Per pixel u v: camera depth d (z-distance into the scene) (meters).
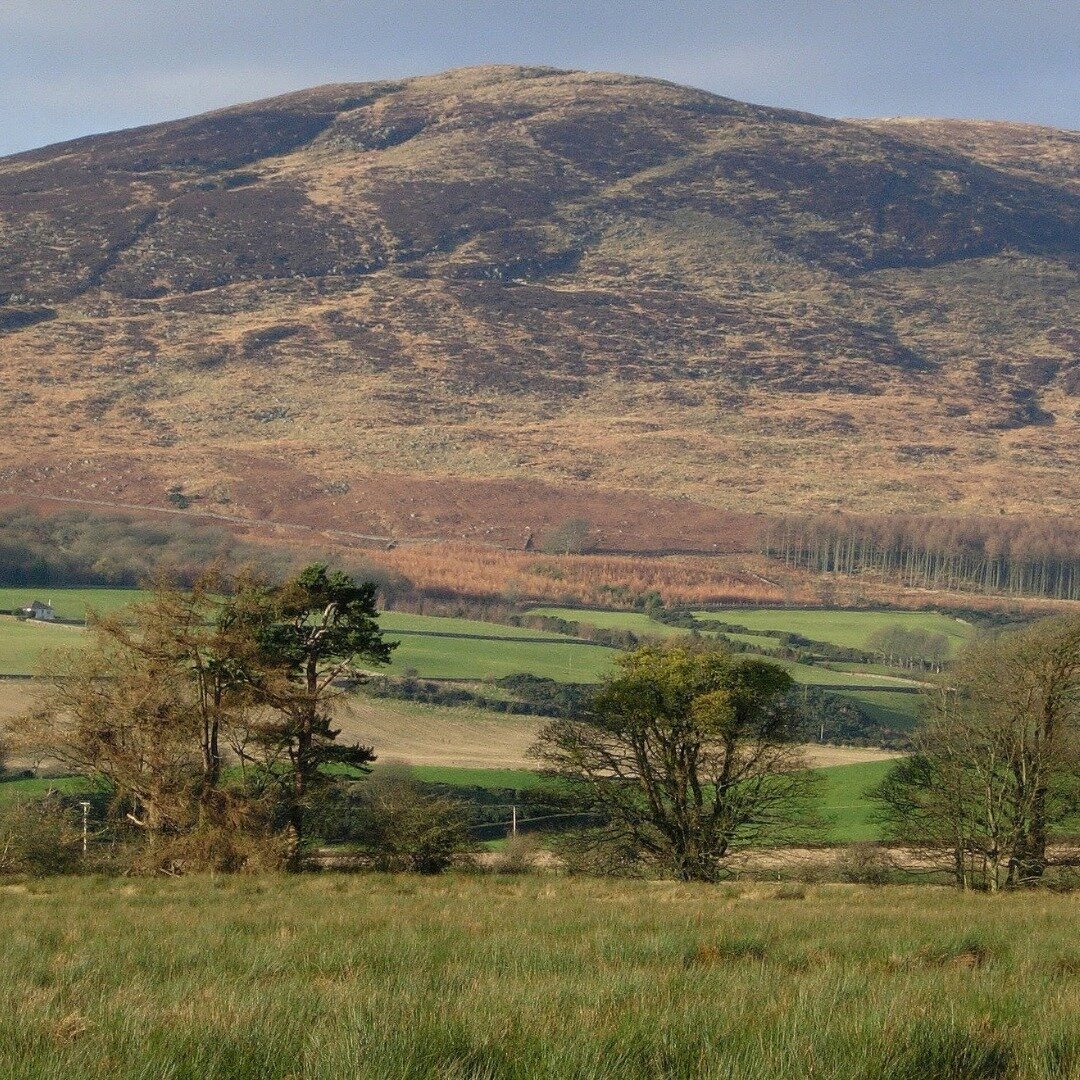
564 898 60.34
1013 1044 19.50
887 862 91.50
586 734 89.69
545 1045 18.42
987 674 83.94
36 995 23.44
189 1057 17.89
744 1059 18.06
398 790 97.56
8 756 121.25
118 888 67.56
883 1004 21.20
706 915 45.84
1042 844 80.31
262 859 80.62
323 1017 20.31
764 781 87.44
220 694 86.31
